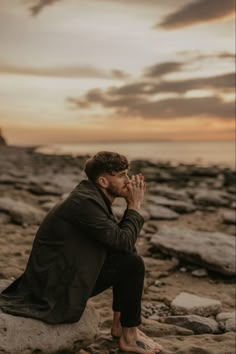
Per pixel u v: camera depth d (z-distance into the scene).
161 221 9.85
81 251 3.16
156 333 4.07
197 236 7.14
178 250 6.44
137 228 3.33
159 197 12.56
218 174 24.52
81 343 3.21
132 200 3.41
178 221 10.02
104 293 5.14
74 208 3.15
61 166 28.17
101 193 3.35
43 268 3.17
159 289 5.52
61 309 3.09
